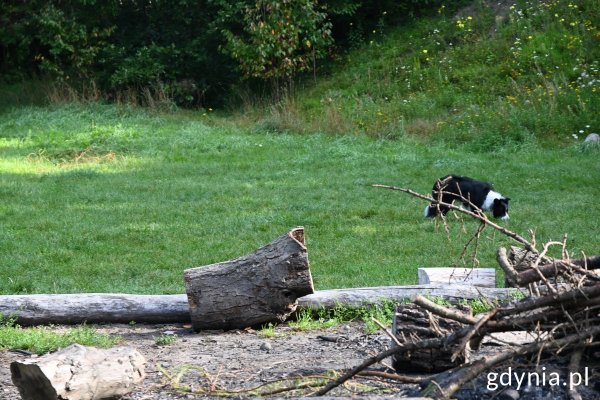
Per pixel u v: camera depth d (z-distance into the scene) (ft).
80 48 87.40
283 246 25.76
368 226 43.86
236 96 87.25
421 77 79.71
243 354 23.13
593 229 41.81
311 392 18.44
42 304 27.14
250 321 26.08
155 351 23.80
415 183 54.24
